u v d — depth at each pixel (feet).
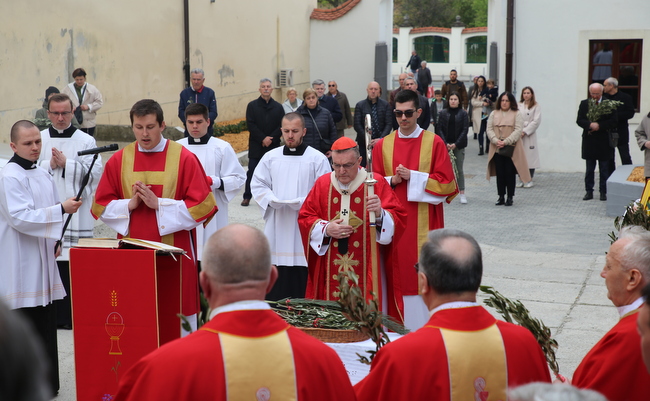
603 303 23.68
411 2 173.58
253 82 70.64
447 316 9.00
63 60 47.32
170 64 58.08
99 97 42.50
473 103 58.54
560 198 41.32
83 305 14.20
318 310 14.52
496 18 72.79
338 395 8.43
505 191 40.19
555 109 49.44
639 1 47.14
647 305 7.34
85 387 14.34
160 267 15.40
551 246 31.19
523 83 49.80
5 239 15.96
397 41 147.84
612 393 9.45
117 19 51.96
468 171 50.26
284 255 22.27
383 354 9.02
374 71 79.61
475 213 37.83
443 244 9.13
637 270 9.98
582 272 27.30
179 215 16.74
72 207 16.33
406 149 20.68
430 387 8.77
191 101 41.01
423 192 20.16
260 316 8.29
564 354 19.51
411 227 20.47
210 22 62.95
